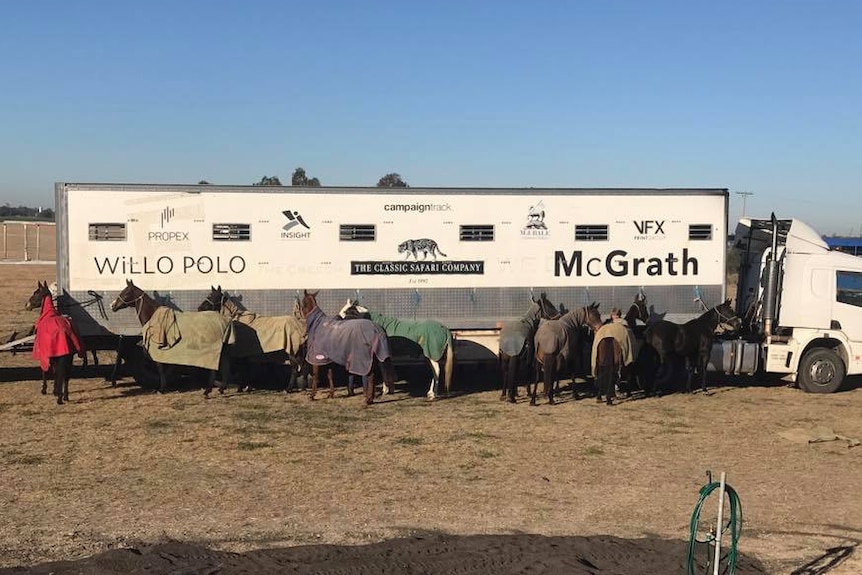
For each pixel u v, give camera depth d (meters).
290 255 14.15
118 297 13.23
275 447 10.26
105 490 8.30
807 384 14.90
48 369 12.66
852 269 14.83
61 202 13.50
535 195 14.71
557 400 13.88
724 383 16.08
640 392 14.96
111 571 5.84
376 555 6.29
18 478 8.72
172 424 11.45
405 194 14.38
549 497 8.30
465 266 14.58
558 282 14.83
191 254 13.89
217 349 13.05
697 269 15.16
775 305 14.99
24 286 36.09
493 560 6.22
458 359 14.49
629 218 14.95
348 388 14.07
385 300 14.43
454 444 10.55
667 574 6.07
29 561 6.20
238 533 6.98
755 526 7.46
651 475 9.24
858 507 8.12
